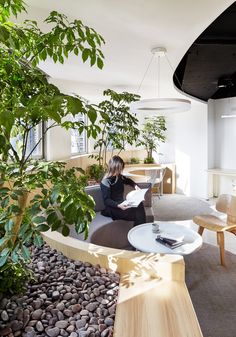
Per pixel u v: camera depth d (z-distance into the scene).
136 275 1.46
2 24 0.93
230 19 2.37
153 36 2.09
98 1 1.55
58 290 1.33
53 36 0.99
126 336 1.01
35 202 0.94
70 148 4.07
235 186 5.72
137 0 1.55
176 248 2.17
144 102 2.57
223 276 2.58
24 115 0.77
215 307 2.10
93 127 1.12
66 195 0.87
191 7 1.64
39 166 1.09
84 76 3.33
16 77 0.98
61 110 0.78
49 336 1.03
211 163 5.96
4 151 0.96
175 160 6.56
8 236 0.94
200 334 1.03
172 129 6.54
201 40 2.77
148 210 3.60
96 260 1.56
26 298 1.24
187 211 5.01
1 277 1.13
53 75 3.27
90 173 4.35
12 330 1.05
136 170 5.46
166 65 2.87
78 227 0.87
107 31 1.98
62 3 1.56
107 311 1.17
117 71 3.11
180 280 1.40
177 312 1.15
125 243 3.19
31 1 1.53
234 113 5.58
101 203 3.46
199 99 5.46
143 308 1.18
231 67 3.69
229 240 3.51
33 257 1.67
